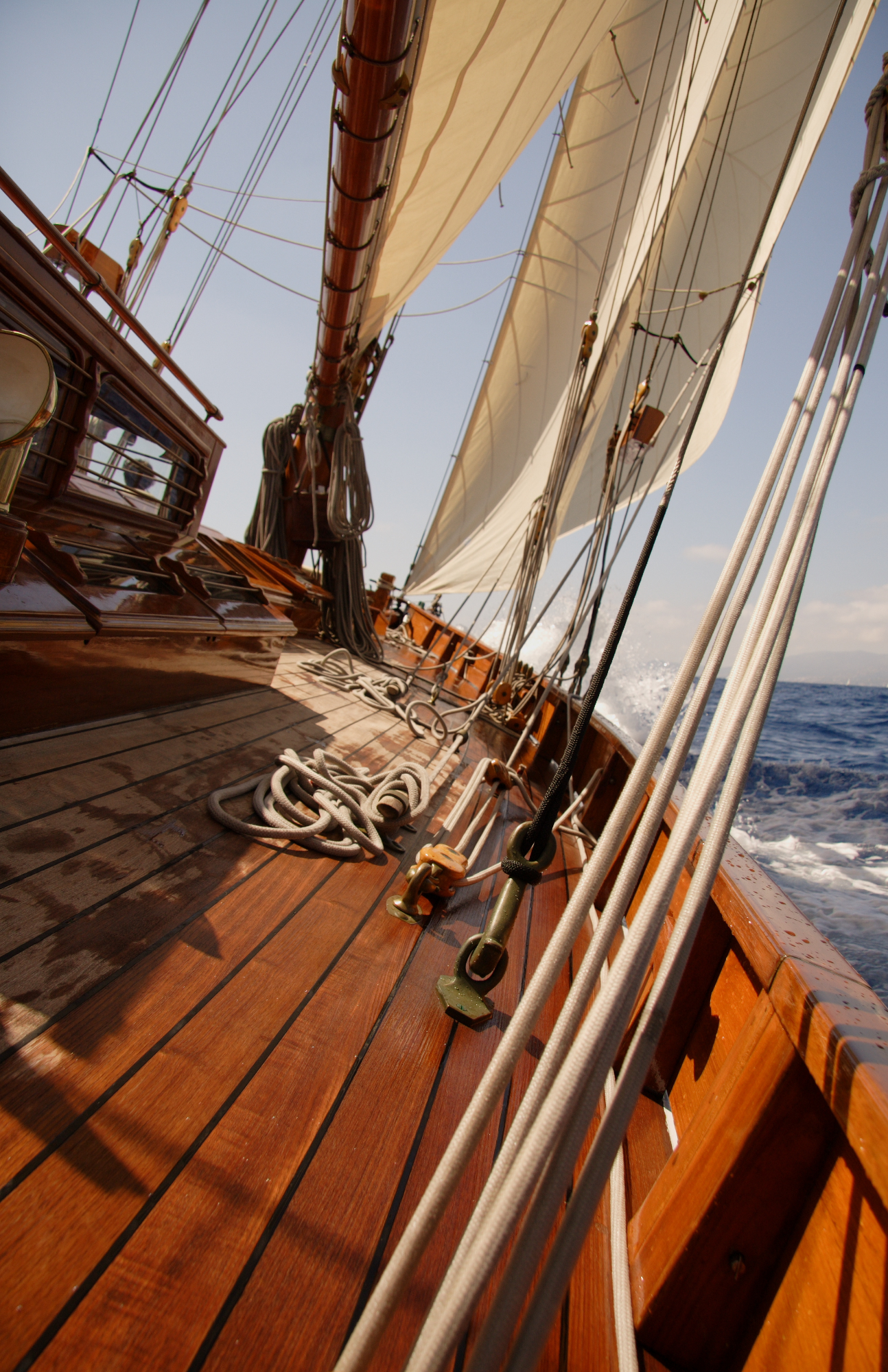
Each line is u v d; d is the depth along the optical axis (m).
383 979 1.75
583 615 3.37
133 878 1.79
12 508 2.55
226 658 3.49
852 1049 0.76
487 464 12.09
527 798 3.69
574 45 4.80
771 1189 0.95
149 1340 0.87
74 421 2.87
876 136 1.15
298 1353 0.91
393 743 3.90
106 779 2.22
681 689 0.89
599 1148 0.70
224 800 2.36
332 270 4.92
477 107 4.85
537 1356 0.63
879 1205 0.77
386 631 10.83
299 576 6.82
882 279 1.11
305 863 2.19
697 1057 1.54
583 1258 1.21
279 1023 1.48
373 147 3.58
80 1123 1.11
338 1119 1.29
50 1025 1.27
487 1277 0.64
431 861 2.17
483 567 12.48
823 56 1.29
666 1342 1.04
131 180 6.80
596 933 0.78
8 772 2.04
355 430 6.87
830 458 1.01
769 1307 0.95
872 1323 0.70
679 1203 1.06
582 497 11.08
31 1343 0.82
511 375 11.12
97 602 2.38
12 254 2.33
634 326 3.74
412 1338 0.97
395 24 2.89
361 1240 1.08
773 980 1.02
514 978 2.02
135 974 1.47
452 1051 1.59
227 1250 1.00
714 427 8.98
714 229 8.24
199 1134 1.17
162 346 3.47
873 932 6.12
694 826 0.80
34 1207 0.97
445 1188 0.72
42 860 1.71
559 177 9.27
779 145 7.66
